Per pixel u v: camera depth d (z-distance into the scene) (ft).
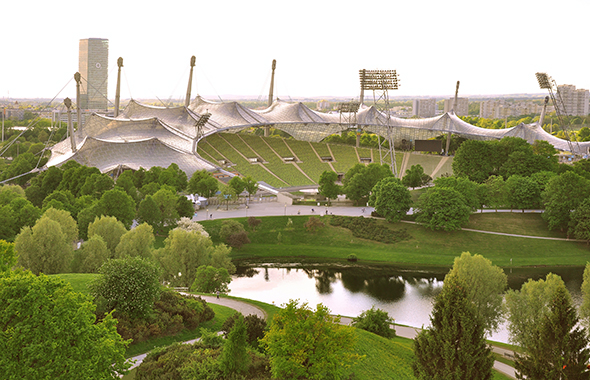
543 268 484.33
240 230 517.14
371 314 279.49
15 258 198.49
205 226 536.01
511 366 246.06
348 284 435.94
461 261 314.55
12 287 150.30
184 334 242.99
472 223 563.07
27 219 431.02
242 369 174.50
